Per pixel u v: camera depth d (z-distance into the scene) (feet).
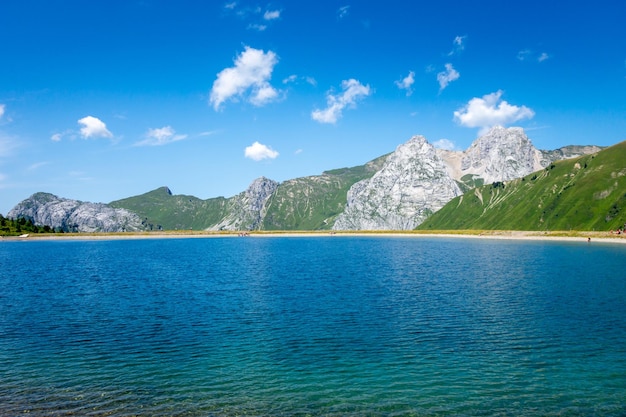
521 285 269.44
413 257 500.74
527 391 111.96
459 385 115.65
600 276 306.35
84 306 215.10
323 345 148.15
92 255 582.35
